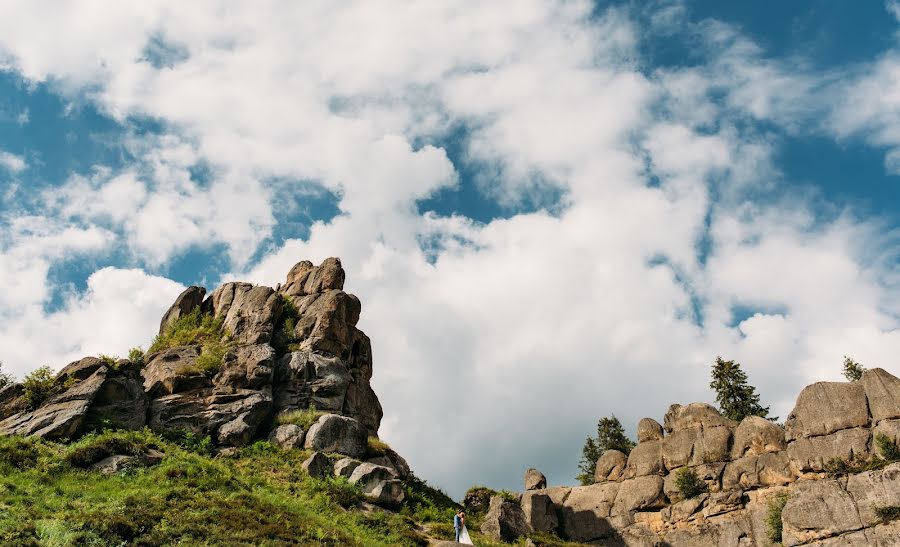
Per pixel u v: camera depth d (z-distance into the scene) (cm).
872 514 4228
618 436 8225
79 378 4500
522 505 5591
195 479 3519
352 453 4678
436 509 4397
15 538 2405
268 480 3959
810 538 4372
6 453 3428
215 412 4672
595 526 5572
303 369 5312
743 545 4853
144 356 5397
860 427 4722
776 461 5044
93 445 3653
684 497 5316
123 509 2917
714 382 7431
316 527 3262
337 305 5953
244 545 2820
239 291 6250
